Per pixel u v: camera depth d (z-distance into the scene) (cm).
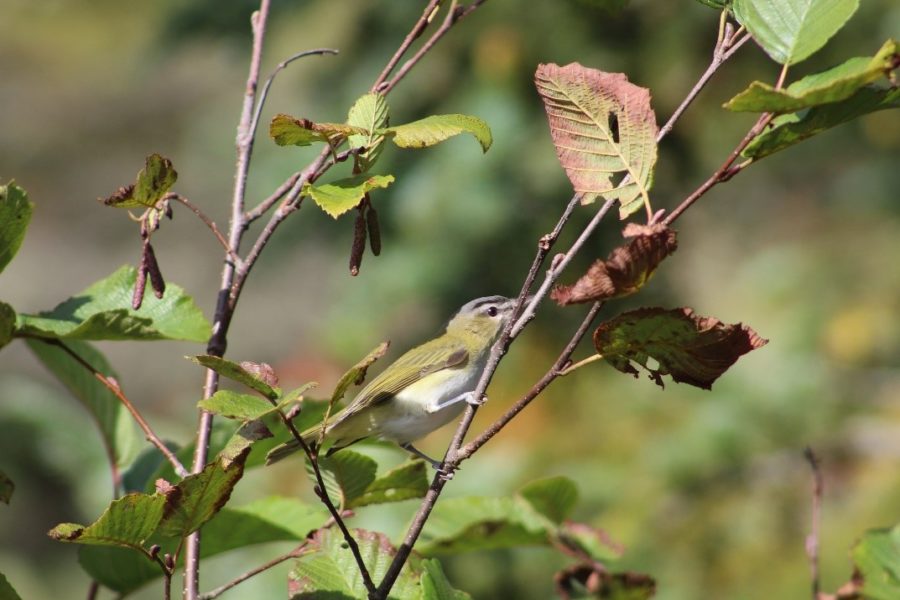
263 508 585
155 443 470
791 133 387
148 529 412
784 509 1192
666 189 1291
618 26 1241
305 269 2094
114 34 2197
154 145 2200
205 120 1564
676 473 1206
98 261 2197
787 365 1297
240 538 581
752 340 385
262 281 1833
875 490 1185
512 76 1236
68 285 2153
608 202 410
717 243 1616
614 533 1179
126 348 2073
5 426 1130
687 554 1172
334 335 1279
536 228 1233
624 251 367
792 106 370
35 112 2217
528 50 1235
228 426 580
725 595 1145
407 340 1276
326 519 582
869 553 549
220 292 505
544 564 1059
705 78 412
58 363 593
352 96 1281
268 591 983
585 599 596
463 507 628
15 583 1426
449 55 1266
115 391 477
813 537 554
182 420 1599
